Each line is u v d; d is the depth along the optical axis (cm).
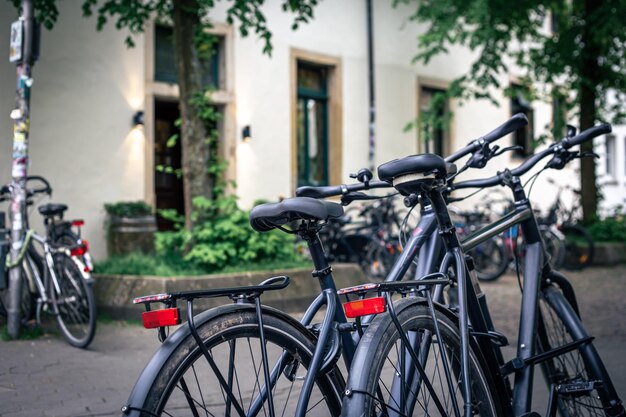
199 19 822
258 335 210
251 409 209
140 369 516
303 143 1297
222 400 216
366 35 1384
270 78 1191
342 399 218
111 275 737
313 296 777
